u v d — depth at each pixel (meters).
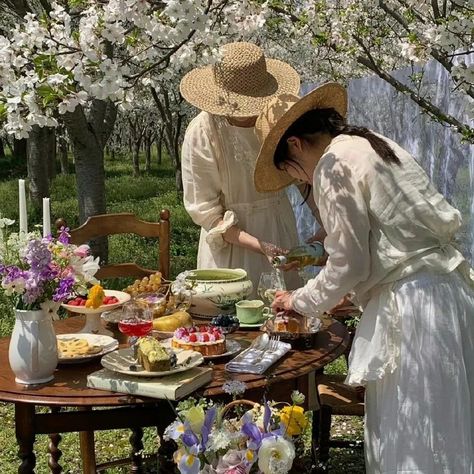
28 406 2.16
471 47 3.36
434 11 3.82
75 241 3.28
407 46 3.93
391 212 2.24
